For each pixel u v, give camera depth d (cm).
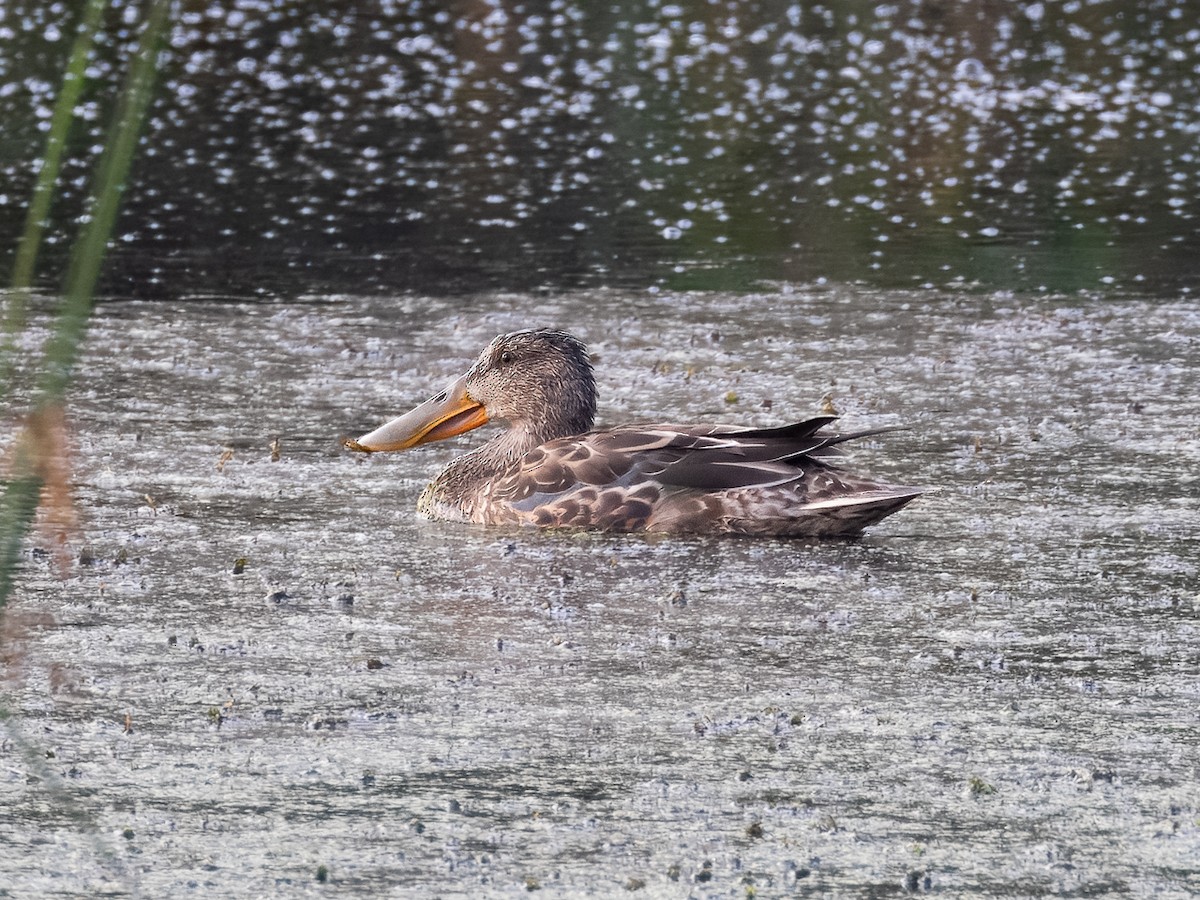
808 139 3111
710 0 4884
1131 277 2134
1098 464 1380
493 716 862
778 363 1750
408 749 820
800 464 1215
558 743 827
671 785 780
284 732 841
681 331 1884
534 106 3441
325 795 769
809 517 1185
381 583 1082
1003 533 1195
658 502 1208
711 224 2450
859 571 1112
